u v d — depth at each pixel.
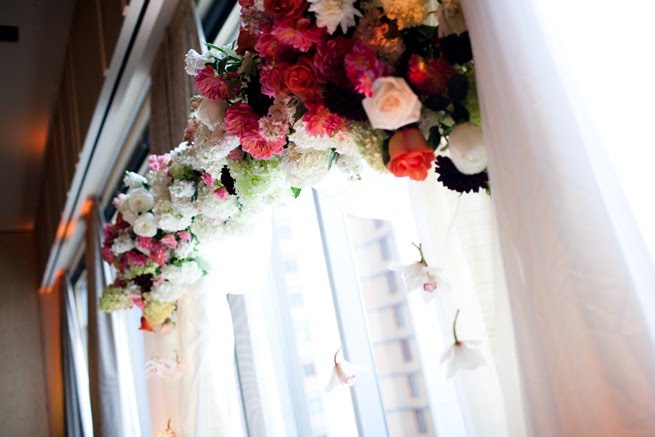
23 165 6.55
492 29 1.02
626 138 1.02
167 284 2.19
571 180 0.95
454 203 1.28
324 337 2.34
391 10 1.09
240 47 1.40
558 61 1.01
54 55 5.02
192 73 1.49
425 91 1.09
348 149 1.28
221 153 1.45
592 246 0.93
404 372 2.06
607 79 1.04
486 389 1.23
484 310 1.20
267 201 1.59
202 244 2.08
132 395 4.82
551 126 0.97
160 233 2.19
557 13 1.07
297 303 2.57
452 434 1.73
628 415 0.89
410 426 2.03
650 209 1.00
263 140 1.35
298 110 1.28
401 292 2.08
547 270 0.96
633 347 0.90
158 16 3.20
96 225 5.25
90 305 5.08
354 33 1.15
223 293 2.23
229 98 1.44
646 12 1.00
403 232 1.71
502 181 1.01
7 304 7.48
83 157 4.69
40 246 7.34
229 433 2.10
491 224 1.11
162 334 2.38
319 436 2.43
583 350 0.93
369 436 2.15
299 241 2.52
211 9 3.21
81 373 6.66
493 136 1.01
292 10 1.16
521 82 0.99
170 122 3.11
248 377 2.60
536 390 0.97
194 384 2.15
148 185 2.28
